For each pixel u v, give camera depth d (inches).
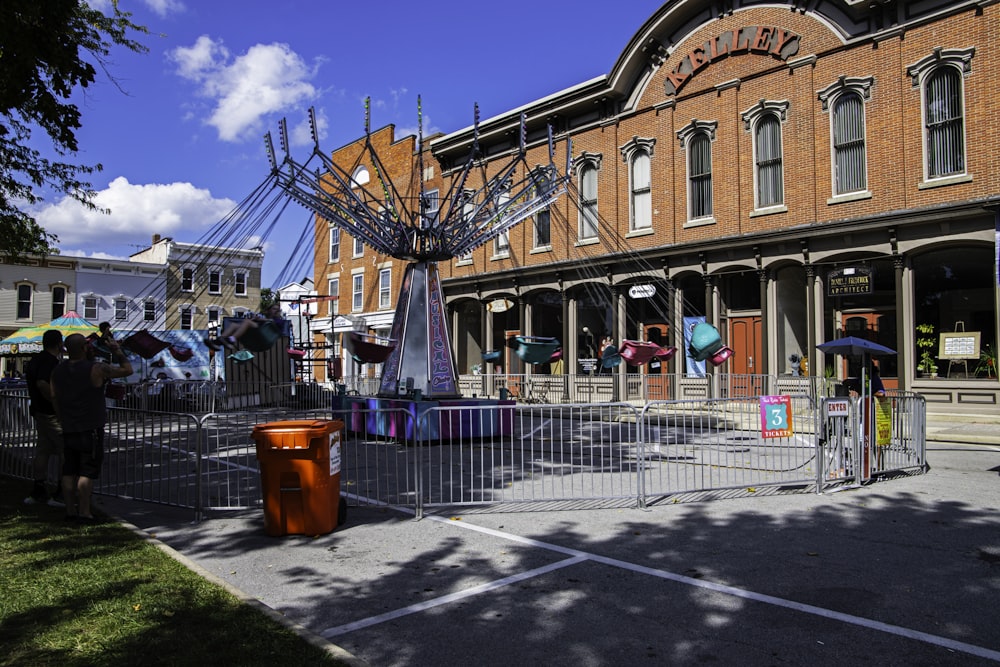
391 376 616.1
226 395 901.8
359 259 1428.4
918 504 309.4
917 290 652.1
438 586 206.2
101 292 1637.6
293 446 262.1
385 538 261.3
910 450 392.2
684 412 382.0
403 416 535.8
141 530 269.9
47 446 309.3
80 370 270.7
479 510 309.0
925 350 641.6
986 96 597.3
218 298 1775.3
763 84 757.3
